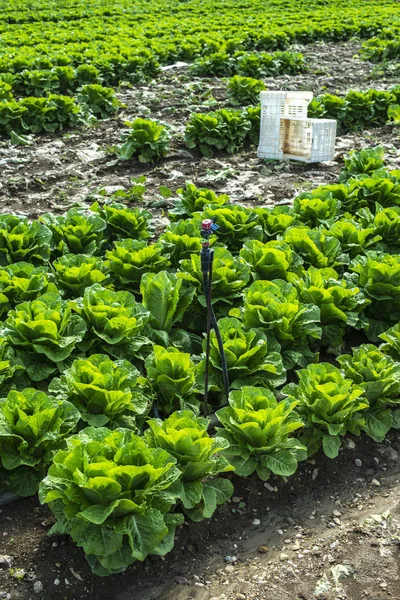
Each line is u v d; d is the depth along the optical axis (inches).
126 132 526.9
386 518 201.0
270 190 422.9
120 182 431.5
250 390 203.6
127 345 234.8
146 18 1134.4
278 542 193.8
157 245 288.0
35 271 263.6
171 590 176.7
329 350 264.2
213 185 431.2
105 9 1201.4
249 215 318.0
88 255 295.9
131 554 165.6
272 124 476.7
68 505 165.6
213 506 186.2
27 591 171.5
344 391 210.2
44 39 835.4
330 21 1043.9
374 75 758.5
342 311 261.1
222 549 190.7
